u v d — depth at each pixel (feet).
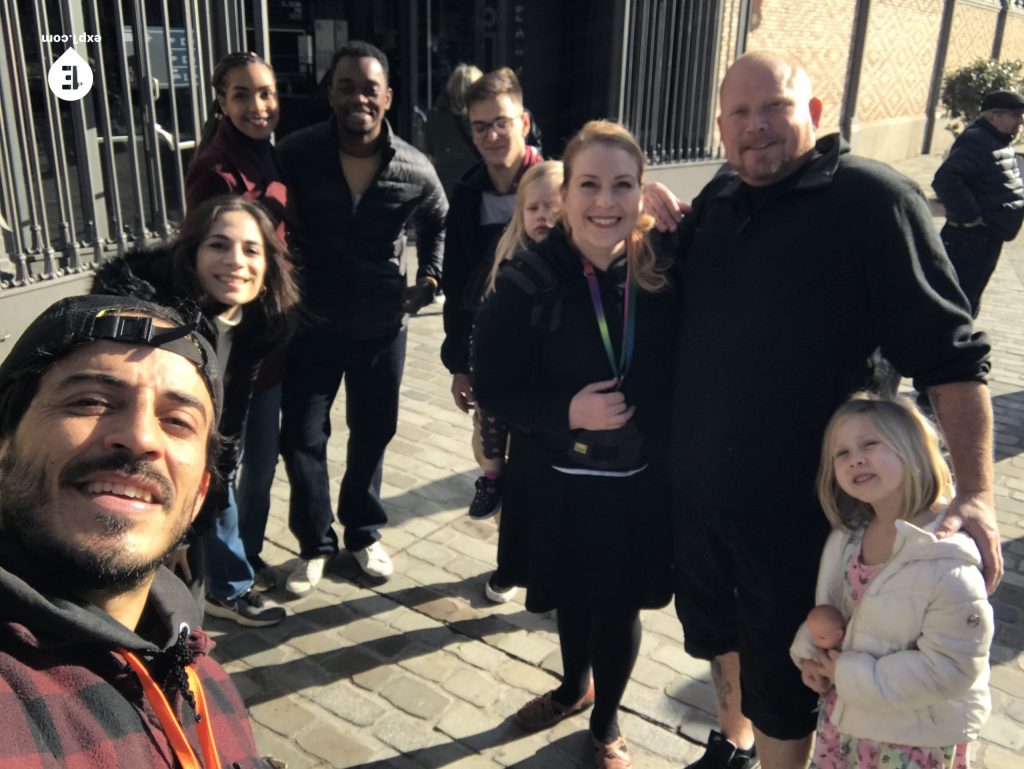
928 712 5.52
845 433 5.71
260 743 8.19
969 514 5.48
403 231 10.52
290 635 9.81
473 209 9.95
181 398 3.26
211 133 9.62
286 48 26.63
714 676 7.77
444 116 28.27
